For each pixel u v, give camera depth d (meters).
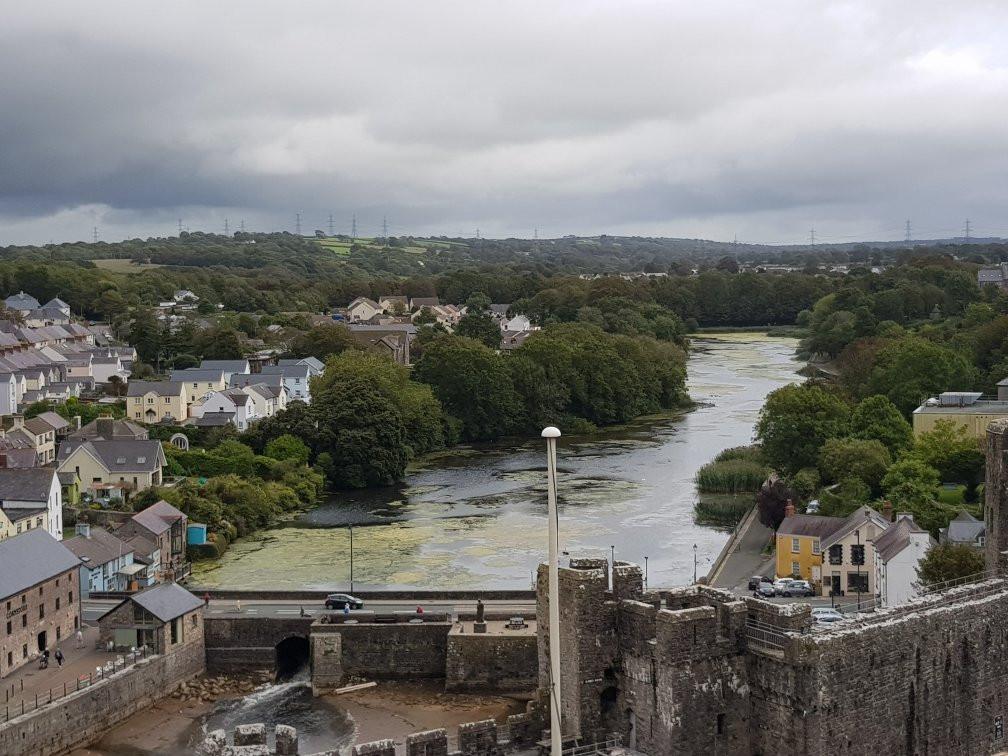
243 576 176.50
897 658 85.56
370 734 117.56
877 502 180.88
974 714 90.31
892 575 137.50
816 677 81.31
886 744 85.19
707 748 83.88
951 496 190.00
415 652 136.38
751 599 86.06
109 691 120.69
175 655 132.75
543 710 96.00
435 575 173.75
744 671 85.31
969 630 89.81
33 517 180.00
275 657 139.50
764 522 191.25
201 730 119.94
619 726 88.50
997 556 97.44
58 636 137.12
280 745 91.62
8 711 111.88
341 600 147.12
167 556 181.62
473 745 92.56
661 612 83.38
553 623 63.81
